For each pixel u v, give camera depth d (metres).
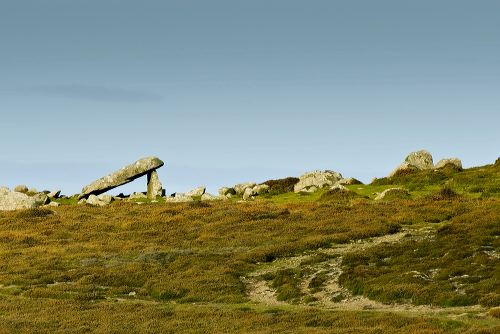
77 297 47.28
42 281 53.12
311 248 58.25
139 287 51.06
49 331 37.69
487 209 62.69
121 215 81.19
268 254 56.88
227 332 34.78
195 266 54.59
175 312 41.28
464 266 43.53
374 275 45.62
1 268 58.47
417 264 46.31
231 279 49.94
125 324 38.44
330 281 46.44
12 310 43.91
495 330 28.53
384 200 79.25
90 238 69.81
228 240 64.44
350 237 60.22
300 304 42.31
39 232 73.38
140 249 63.28
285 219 71.81
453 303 36.84
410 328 31.06
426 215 67.06
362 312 36.72
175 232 70.12
